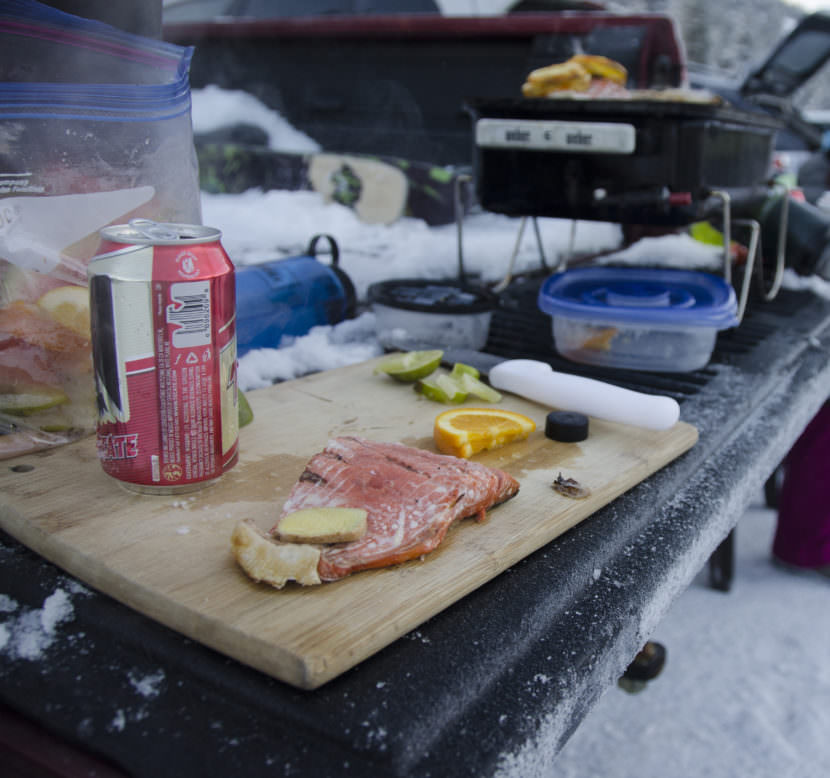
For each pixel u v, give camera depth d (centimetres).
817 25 236
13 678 51
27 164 70
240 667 52
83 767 46
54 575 61
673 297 124
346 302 130
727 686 170
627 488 79
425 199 203
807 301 166
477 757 46
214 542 62
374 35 216
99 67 80
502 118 123
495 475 68
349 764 45
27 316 74
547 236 214
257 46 233
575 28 200
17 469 73
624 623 61
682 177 114
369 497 63
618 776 147
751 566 215
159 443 66
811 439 195
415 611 55
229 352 68
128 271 61
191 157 83
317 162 209
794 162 339
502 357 120
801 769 148
